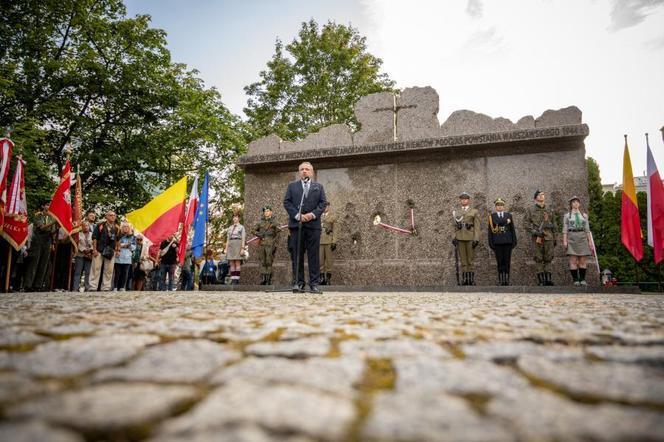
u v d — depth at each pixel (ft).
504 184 38.58
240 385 4.13
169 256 43.91
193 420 3.16
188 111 66.54
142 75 62.59
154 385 4.07
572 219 31.94
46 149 58.49
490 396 3.90
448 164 40.40
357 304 15.70
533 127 37.96
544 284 32.55
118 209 64.34
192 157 69.97
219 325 8.66
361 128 43.52
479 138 38.55
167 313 11.07
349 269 41.32
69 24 59.47
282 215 45.29
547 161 37.78
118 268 38.63
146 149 63.77
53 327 7.86
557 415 3.37
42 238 32.55
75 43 62.34
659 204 33.60
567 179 37.09
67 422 3.07
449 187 40.06
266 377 4.47
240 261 40.88
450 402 3.69
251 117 82.53
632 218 34.35
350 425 3.14
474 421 3.23
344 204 43.01
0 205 28.99
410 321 9.75
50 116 57.93
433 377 4.55
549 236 32.55
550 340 6.86
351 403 3.67
